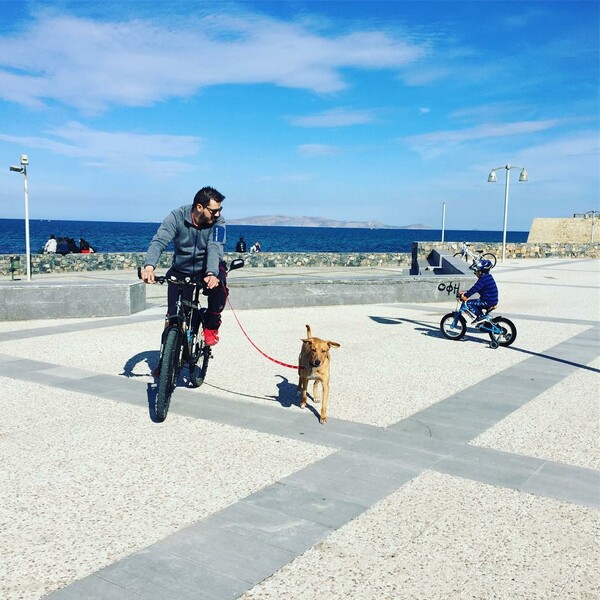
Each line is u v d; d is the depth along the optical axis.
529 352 9.04
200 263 5.76
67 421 5.43
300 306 14.08
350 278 14.91
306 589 2.88
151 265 5.29
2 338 9.65
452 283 15.19
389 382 7.10
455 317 9.91
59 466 4.38
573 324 11.80
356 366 7.97
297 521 3.57
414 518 3.64
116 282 12.52
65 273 23.41
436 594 2.86
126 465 4.41
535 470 4.44
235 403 6.09
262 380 7.09
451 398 6.42
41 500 3.82
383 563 3.13
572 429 5.42
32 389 6.52
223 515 3.63
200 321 5.95
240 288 13.42
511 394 6.61
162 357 5.28
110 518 3.59
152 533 3.40
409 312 13.36
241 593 2.83
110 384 6.75
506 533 3.48
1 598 2.77
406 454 4.73
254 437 5.07
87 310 12.07
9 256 21.95
